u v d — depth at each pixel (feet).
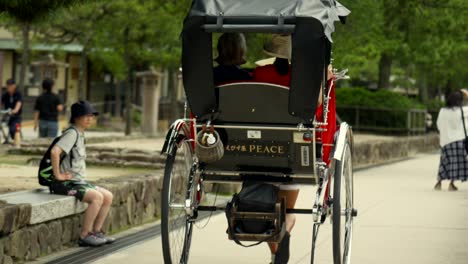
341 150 31.99
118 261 38.83
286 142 31.96
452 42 149.28
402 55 169.17
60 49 201.98
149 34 166.61
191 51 31.55
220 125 32.09
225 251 42.63
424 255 42.14
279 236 31.58
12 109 112.37
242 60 33.86
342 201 34.50
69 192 42.63
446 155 79.20
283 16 30.48
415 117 184.44
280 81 32.45
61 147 42.80
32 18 44.75
